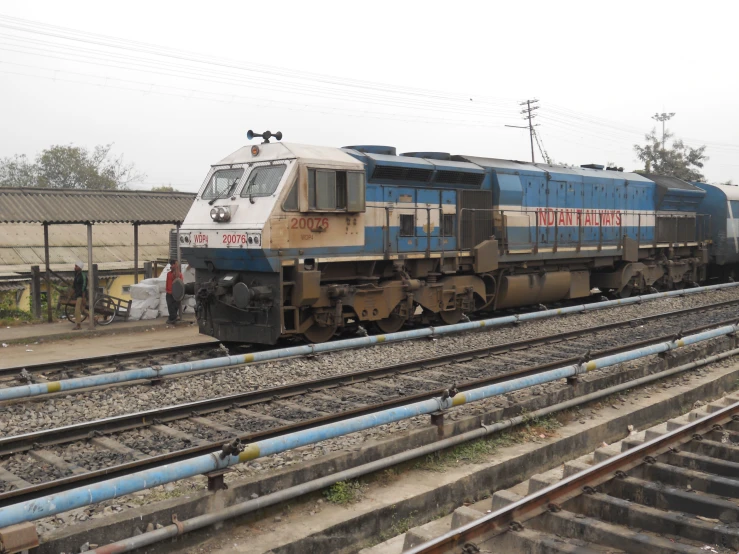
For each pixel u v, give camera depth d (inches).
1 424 337.7
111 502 238.5
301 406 370.9
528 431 339.0
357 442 301.3
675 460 276.5
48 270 761.6
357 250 553.0
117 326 694.5
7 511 175.9
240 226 502.3
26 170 2343.8
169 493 247.1
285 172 503.2
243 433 317.7
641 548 204.1
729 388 475.8
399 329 625.9
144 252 1216.2
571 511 231.6
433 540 194.4
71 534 202.7
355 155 569.0
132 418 331.6
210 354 514.9
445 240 634.8
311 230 516.4
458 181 646.5
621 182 868.0
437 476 281.4
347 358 495.8
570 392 385.4
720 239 1052.5
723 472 264.5
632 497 243.9
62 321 739.4
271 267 492.4
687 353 498.0
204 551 215.6
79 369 466.3
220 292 521.0
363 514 242.5
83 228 1249.4
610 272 880.9
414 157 626.5
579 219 786.2
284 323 514.6
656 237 928.3
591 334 612.1
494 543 208.4
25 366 451.5
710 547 206.7
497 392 323.9
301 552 223.0
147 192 792.9
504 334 613.0
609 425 363.3
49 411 361.7
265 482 248.4
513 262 711.1
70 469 273.0
